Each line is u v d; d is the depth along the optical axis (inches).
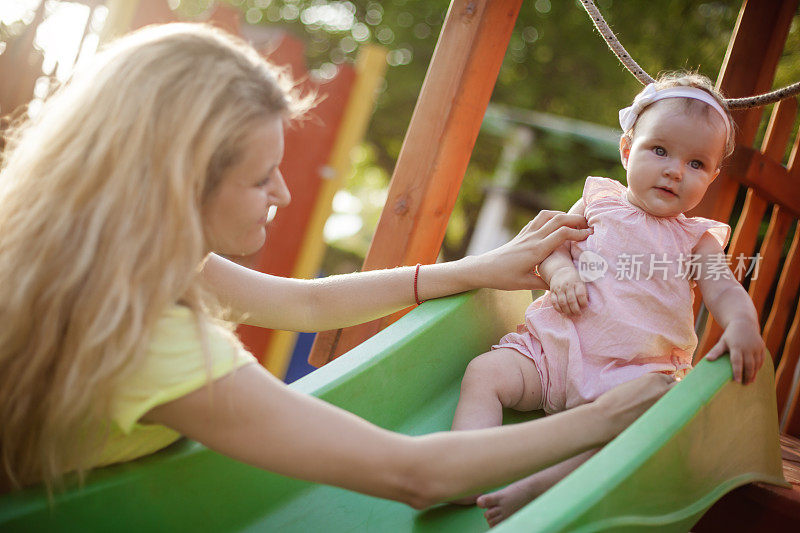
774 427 53.6
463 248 479.2
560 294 56.2
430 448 38.8
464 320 62.9
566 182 419.5
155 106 37.6
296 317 58.7
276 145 40.8
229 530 46.8
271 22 484.1
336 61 476.4
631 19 415.5
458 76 79.9
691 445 44.1
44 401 37.6
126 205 37.0
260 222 42.4
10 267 37.4
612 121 432.8
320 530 49.0
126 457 41.9
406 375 59.4
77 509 39.3
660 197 55.4
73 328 36.4
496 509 47.6
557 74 440.8
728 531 54.4
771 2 78.8
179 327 38.3
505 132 405.1
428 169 80.1
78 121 38.4
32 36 123.0
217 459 45.3
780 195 84.9
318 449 37.5
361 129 189.3
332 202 184.7
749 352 47.7
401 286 62.4
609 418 44.9
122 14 127.4
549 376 56.3
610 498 37.8
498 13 80.1
